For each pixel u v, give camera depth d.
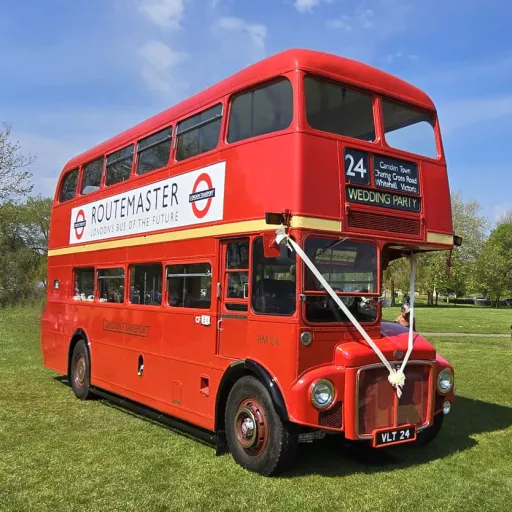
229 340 6.40
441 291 64.38
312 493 5.20
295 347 5.40
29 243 40.22
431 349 6.22
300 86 5.70
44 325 11.95
